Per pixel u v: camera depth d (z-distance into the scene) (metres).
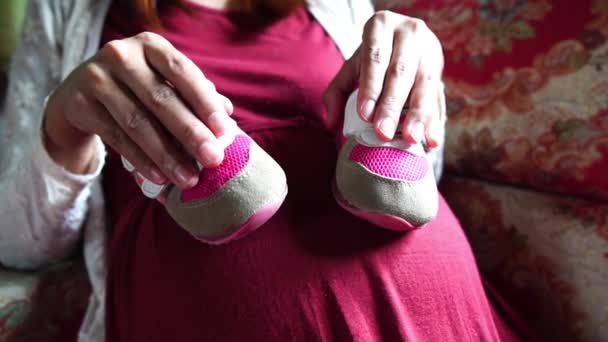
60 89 0.43
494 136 0.72
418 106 0.45
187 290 0.45
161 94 0.38
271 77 0.57
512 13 0.73
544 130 0.68
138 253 0.50
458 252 0.50
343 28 0.70
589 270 0.63
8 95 0.62
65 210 0.53
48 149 0.48
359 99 0.44
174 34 0.60
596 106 0.64
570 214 0.66
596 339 0.60
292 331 0.41
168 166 0.38
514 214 0.71
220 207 0.38
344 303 0.42
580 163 0.64
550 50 0.69
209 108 0.38
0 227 0.56
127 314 0.50
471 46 0.77
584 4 0.67
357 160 0.42
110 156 0.59
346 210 0.47
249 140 0.41
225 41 0.61
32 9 0.63
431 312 0.45
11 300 0.55
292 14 0.67
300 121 0.56
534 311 0.67
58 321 0.59
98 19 0.61
